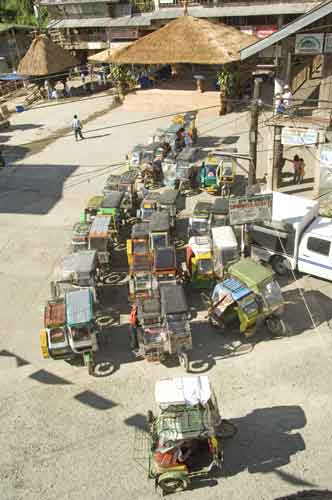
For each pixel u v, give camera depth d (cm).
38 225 2434
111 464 1175
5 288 1933
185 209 2509
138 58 4181
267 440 1216
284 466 1144
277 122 2397
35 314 1769
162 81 4922
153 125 3947
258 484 1103
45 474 1160
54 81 5350
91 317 1426
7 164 3322
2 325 1722
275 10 5106
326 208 2314
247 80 4509
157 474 1069
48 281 1964
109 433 1263
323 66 2362
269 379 1412
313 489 1081
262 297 1534
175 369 1473
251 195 1722
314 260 1788
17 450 1230
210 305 1630
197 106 4219
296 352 1509
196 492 1094
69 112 4644
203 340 1584
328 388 1369
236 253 1741
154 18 5694
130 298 1725
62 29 6525
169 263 1739
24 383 1457
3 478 1155
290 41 2373
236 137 3497
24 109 4894
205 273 1773
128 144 3534
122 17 6091
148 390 1397
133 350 1540
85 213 2236
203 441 1138
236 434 1237
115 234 2114
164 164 2709
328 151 2320
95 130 3959
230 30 4447
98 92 5453
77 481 1138
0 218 2538
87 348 1430
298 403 1323
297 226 1784
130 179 2464
